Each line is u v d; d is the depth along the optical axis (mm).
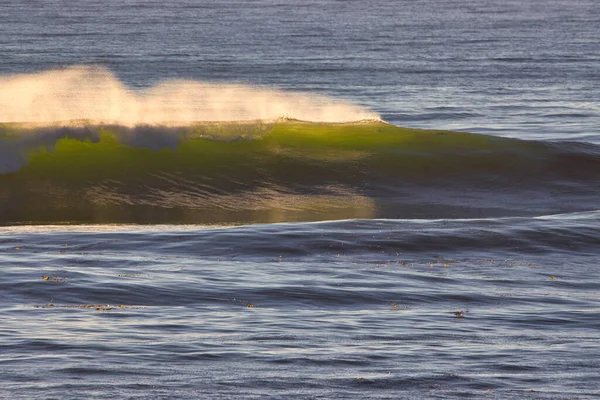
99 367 32312
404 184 84250
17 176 78125
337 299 45000
